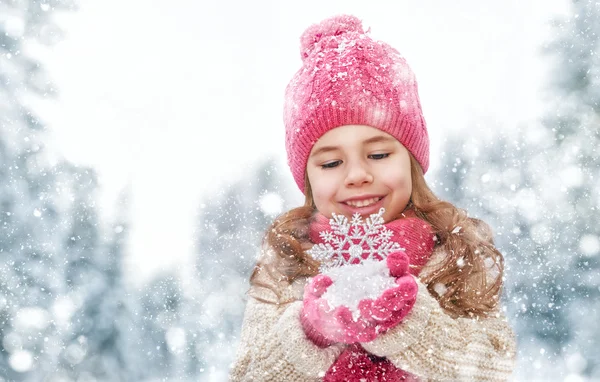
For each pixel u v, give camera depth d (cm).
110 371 743
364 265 229
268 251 281
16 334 712
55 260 769
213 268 794
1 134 786
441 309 237
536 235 753
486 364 240
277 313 262
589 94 838
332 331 224
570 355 688
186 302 774
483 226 286
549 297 726
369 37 275
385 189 257
